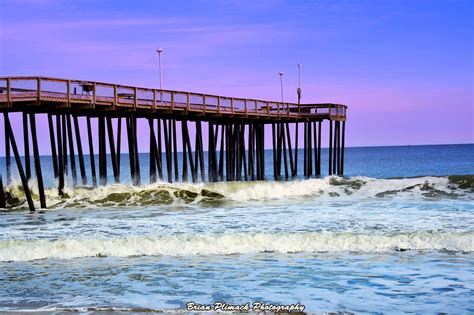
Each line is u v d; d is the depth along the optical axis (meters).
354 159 116.88
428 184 30.39
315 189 30.92
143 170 78.12
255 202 27.81
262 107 36.75
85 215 23.83
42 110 26.77
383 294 11.98
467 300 11.55
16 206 26.75
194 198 28.38
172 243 16.97
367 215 22.30
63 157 29.22
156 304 11.36
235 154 38.38
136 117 31.02
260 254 16.14
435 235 17.38
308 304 11.32
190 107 30.86
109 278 13.59
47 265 15.16
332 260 15.27
